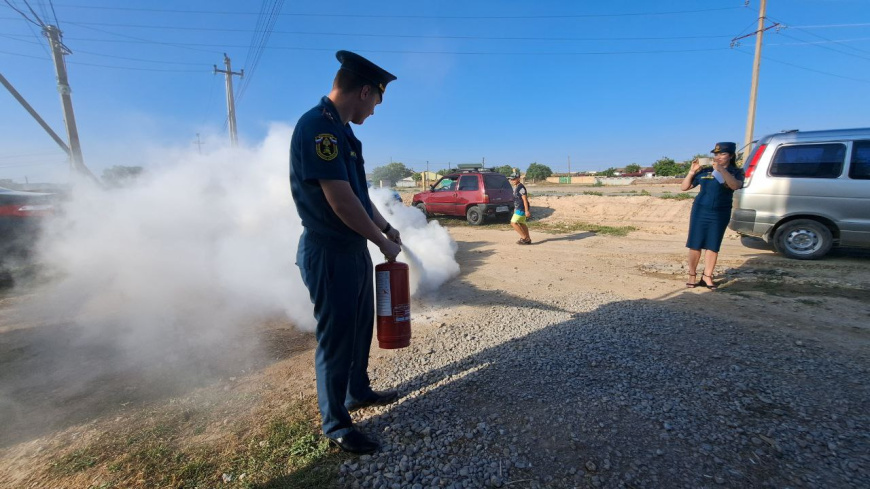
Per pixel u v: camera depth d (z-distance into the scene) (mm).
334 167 1762
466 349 3203
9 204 5043
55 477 1917
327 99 1938
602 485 1805
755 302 4219
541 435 2141
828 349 3057
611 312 3959
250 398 2584
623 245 7992
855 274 5320
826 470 1864
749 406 2342
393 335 2279
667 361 2893
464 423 2264
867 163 5832
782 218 6324
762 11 17047
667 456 1969
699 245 4773
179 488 1842
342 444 2029
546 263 6473
